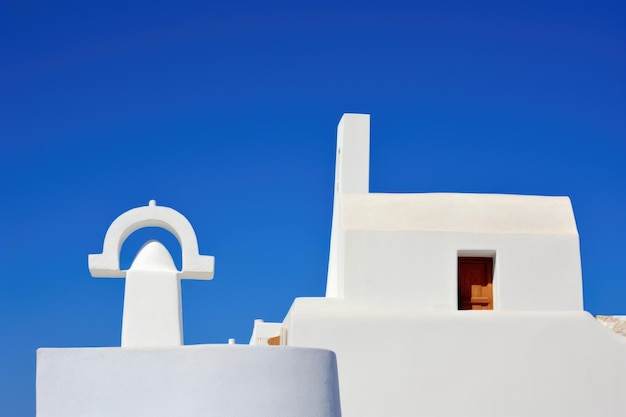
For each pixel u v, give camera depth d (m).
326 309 21.14
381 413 20.39
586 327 20.95
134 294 18.03
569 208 22.64
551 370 20.77
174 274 18.20
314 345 20.52
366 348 20.58
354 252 21.50
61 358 14.84
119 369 14.80
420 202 22.34
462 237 21.73
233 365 14.89
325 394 15.62
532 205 22.62
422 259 21.59
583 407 20.69
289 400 15.14
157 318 18.00
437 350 20.66
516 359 20.75
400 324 20.70
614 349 20.88
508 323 20.86
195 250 18.28
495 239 21.84
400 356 20.59
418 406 20.45
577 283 21.91
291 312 21.25
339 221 22.59
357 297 21.31
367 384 20.47
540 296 21.80
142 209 18.22
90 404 14.72
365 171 23.78
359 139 23.91
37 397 14.77
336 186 24.75
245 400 14.84
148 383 14.77
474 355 20.70
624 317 24.59
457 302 21.58
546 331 20.89
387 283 21.42
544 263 21.91
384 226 21.72
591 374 20.80
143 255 18.44
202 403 14.70
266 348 15.12
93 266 17.94
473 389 20.58
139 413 14.68
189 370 14.82
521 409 20.59
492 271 22.16
